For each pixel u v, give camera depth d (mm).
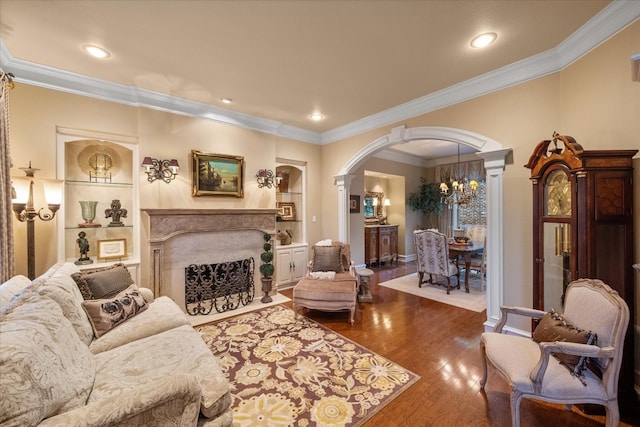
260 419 1745
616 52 1979
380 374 2229
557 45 2389
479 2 1863
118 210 3322
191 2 1849
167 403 1112
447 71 2828
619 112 1973
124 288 2391
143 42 2314
